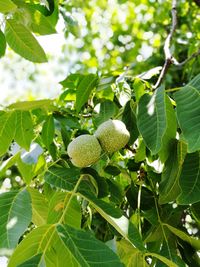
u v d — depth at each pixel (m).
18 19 0.51
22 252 0.32
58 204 0.40
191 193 0.40
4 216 0.34
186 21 1.28
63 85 0.58
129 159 0.52
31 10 0.52
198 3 0.82
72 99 0.59
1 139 0.45
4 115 0.45
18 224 0.34
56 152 0.50
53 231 0.32
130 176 0.50
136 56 1.71
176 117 0.36
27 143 0.46
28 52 0.52
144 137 0.38
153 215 0.47
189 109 0.35
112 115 0.49
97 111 0.51
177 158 0.42
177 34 1.23
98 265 0.30
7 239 0.33
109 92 0.54
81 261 0.30
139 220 0.47
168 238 0.46
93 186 0.42
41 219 0.43
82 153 0.42
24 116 0.46
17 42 0.52
